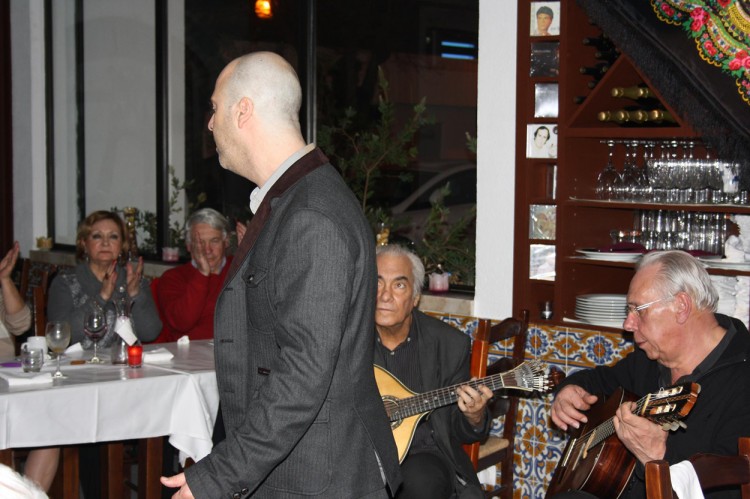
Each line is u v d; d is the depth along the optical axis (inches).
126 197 237.5
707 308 94.3
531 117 144.3
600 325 136.9
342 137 183.9
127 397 120.0
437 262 165.9
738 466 73.6
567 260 139.0
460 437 114.6
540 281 145.7
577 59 139.4
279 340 70.8
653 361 106.2
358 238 72.7
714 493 86.4
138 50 230.4
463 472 115.0
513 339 147.3
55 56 252.4
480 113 150.7
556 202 139.8
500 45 147.3
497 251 150.4
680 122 124.3
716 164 126.4
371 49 177.0
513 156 147.1
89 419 117.1
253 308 73.7
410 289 113.6
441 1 163.2
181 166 223.1
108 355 138.3
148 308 156.9
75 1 245.8
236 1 205.2
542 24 141.7
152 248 230.8
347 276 70.2
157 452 132.4
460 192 163.6
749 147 116.8
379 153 176.1
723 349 94.0
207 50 213.5
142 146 231.6
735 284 125.6
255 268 73.2
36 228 255.8
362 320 73.3
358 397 73.5
